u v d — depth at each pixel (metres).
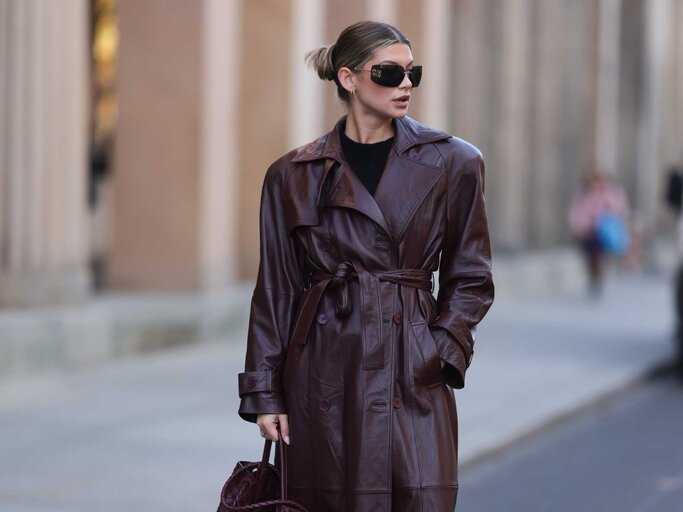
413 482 8.23
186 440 18.66
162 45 29.86
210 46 29.80
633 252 64.75
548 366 28.11
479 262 8.55
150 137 30.08
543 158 53.59
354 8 36.56
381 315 8.34
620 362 29.14
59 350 24.30
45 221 24.53
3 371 22.69
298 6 33.31
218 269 30.81
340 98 8.66
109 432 19.16
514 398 23.31
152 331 27.42
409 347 8.34
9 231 24.19
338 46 8.54
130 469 16.64
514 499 16.08
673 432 21.42
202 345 29.27
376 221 8.34
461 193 8.53
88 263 33.34
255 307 8.72
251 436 19.06
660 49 70.12
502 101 48.03
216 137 30.38
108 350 25.92
